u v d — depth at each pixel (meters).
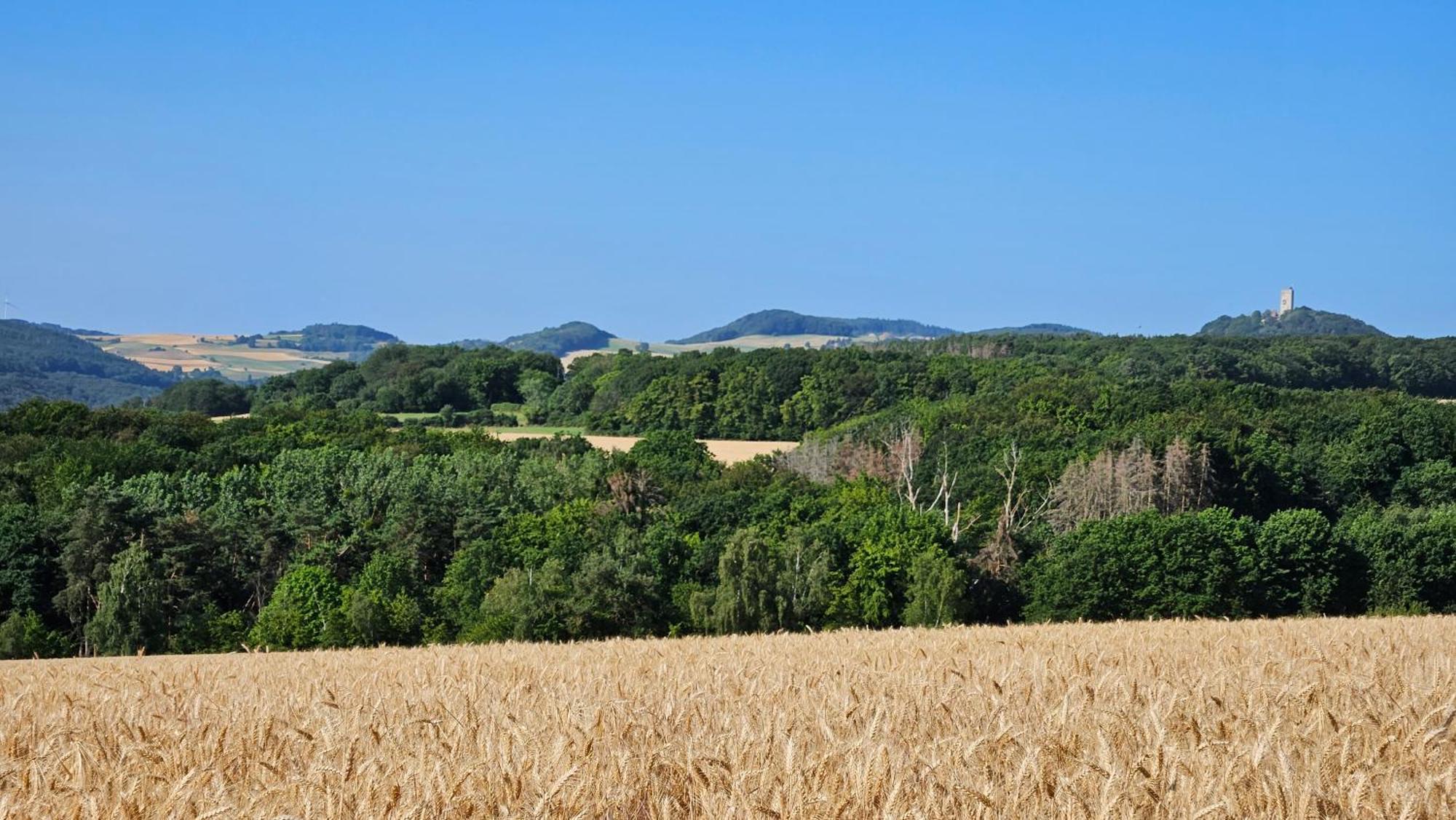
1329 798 8.89
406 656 27.89
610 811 9.46
